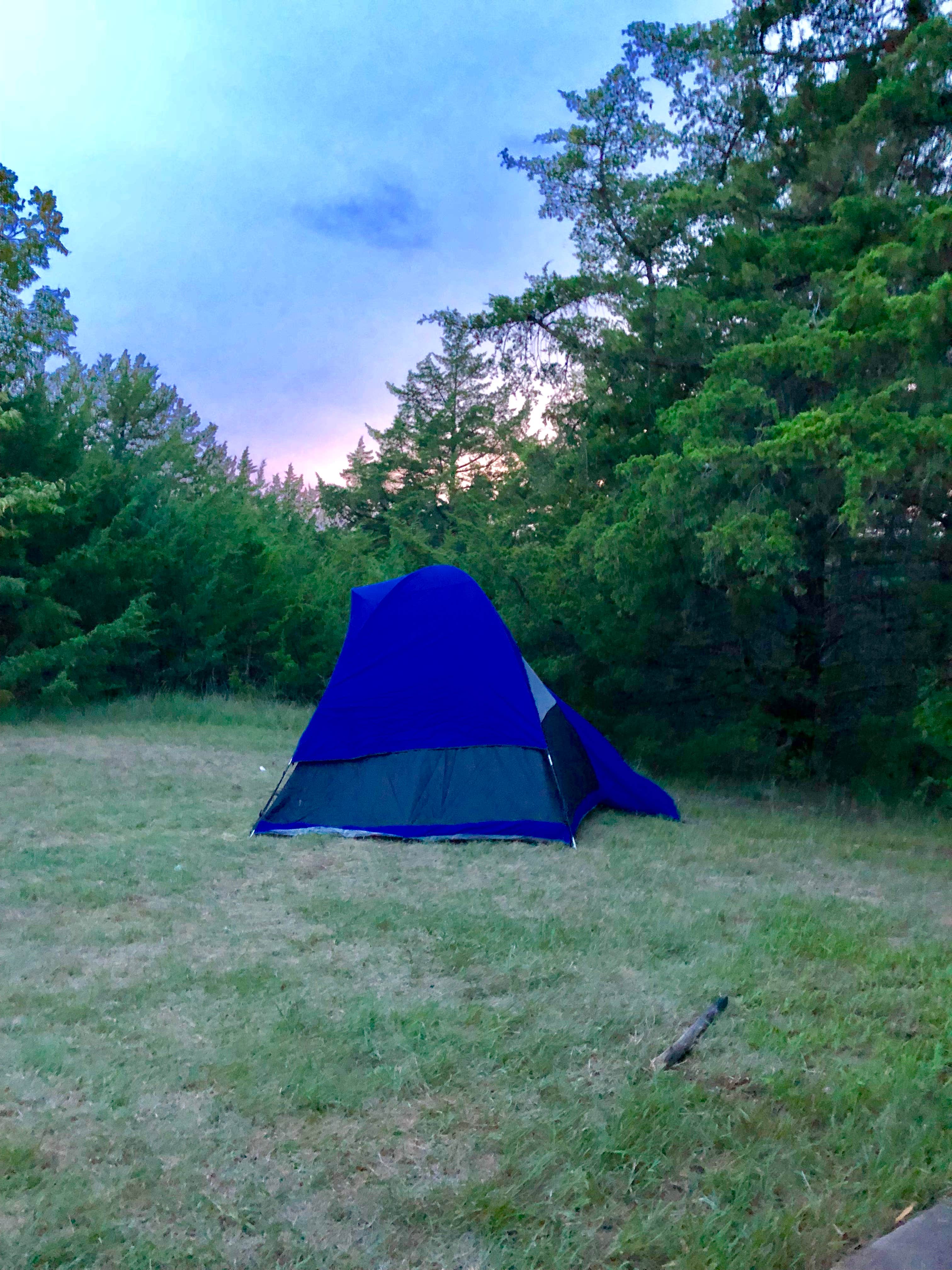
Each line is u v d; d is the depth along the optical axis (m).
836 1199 3.03
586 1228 2.89
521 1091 3.68
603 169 13.33
